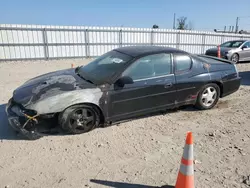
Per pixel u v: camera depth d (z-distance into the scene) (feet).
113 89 13.53
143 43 65.62
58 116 12.71
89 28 57.88
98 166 10.41
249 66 43.14
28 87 13.99
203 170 10.09
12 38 50.26
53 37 54.39
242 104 19.04
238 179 9.49
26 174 9.86
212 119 15.90
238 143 12.51
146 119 15.74
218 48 44.70
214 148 11.99
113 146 12.16
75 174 9.84
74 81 13.99
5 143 12.40
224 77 17.53
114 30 60.90
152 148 12.00
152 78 14.65
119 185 9.13
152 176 9.70
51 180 9.46
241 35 83.10
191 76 16.12
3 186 9.11
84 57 58.95
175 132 13.89
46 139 12.80
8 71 37.45
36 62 49.85
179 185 8.47
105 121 13.89
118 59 14.99
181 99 16.06
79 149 11.84
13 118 12.39
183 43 71.82
